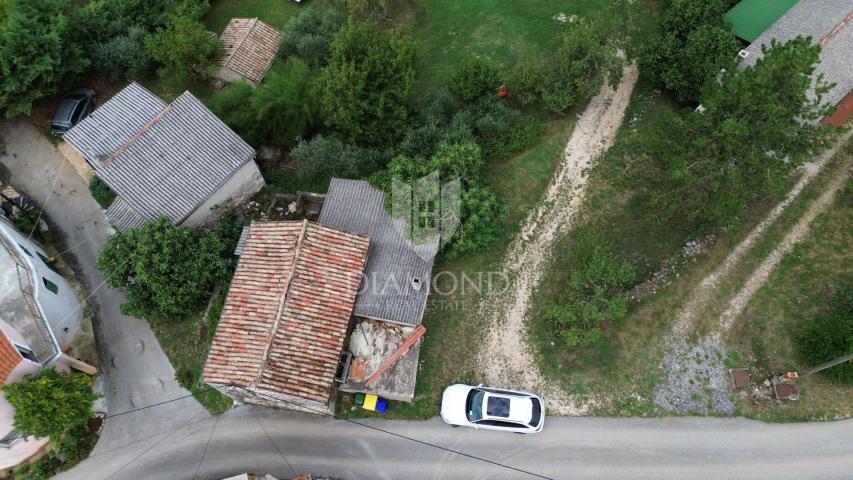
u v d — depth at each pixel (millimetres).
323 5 35094
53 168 29984
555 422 22984
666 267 25688
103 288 26938
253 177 27500
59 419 20734
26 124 31203
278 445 23203
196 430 23734
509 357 24281
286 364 20922
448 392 23109
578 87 28359
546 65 29547
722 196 22125
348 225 25000
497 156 28500
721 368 23547
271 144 30219
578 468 22109
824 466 21578
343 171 28109
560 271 25859
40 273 24672
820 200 26547
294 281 22109
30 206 28328
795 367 23281
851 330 21953
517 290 25578
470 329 24859
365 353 22953
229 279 25141
